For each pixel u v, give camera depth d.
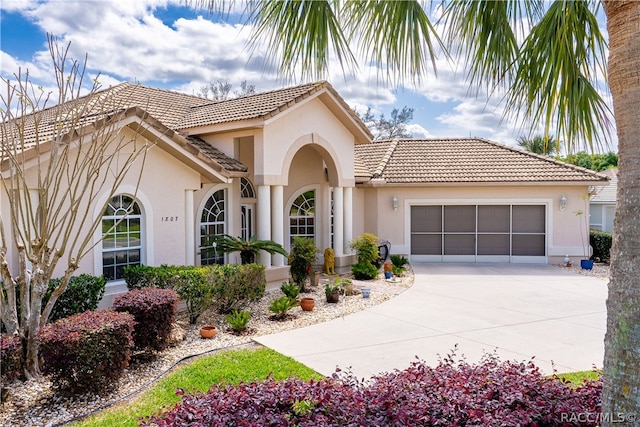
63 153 8.96
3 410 7.33
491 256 23.86
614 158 35.31
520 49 4.67
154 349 9.73
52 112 15.98
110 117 11.15
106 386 8.09
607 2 3.67
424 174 23.78
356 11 3.92
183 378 8.45
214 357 9.66
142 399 7.70
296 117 18.00
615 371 3.57
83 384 7.65
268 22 3.70
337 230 20.81
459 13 4.27
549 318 12.98
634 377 3.46
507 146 26.20
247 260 16.03
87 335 7.63
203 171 14.71
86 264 12.01
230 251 16.08
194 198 16.34
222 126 17.14
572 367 9.16
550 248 23.19
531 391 5.57
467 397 5.34
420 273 20.75
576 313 13.55
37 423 6.93
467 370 6.38
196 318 12.30
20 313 9.01
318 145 19.28
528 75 4.79
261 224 17.03
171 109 20.69
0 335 8.14
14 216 8.27
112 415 7.10
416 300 15.35
